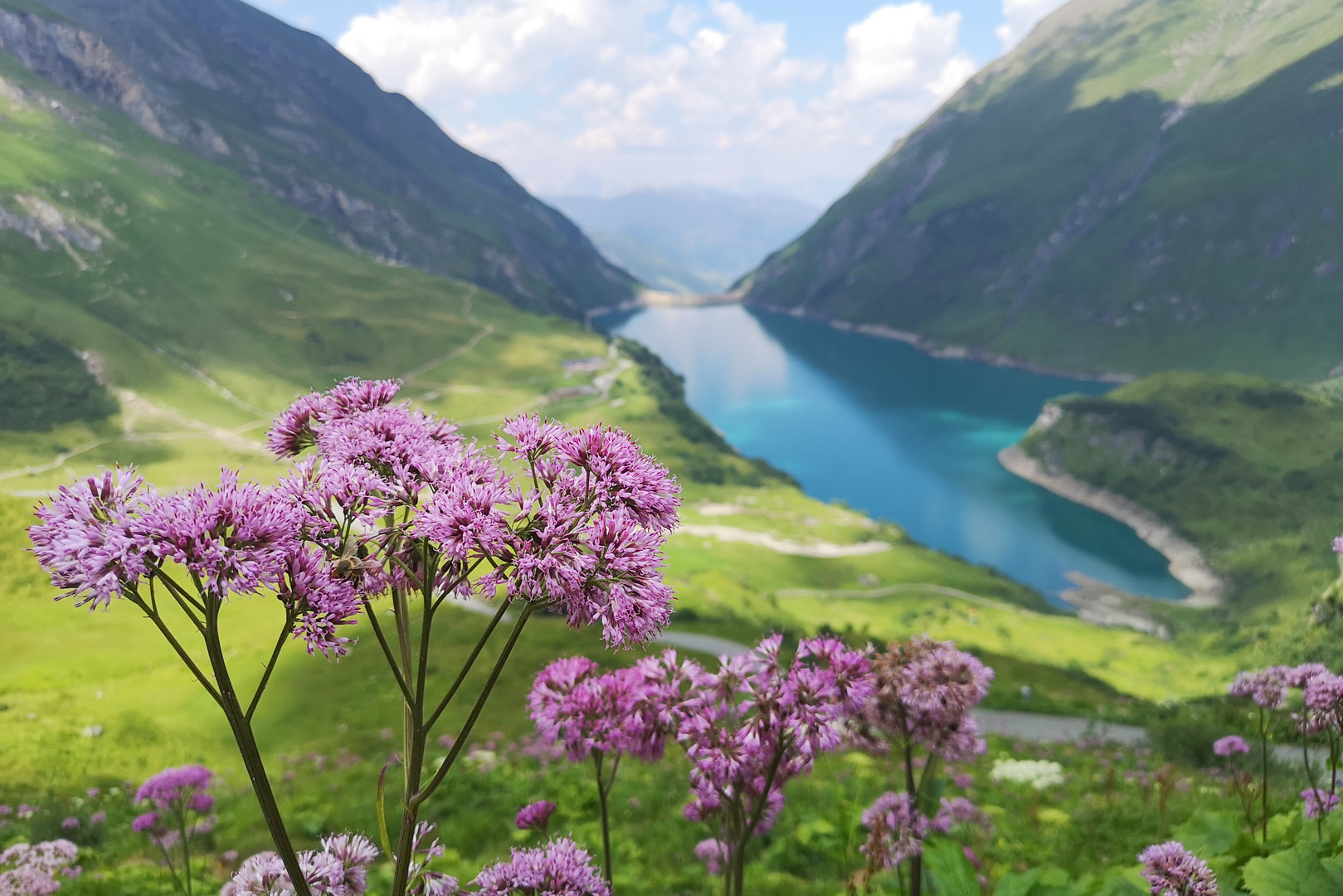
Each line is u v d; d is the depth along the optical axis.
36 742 35.50
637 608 2.81
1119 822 11.33
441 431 3.38
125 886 9.93
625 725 5.26
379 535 2.79
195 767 9.22
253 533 2.58
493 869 3.68
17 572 92.94
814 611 182.62
